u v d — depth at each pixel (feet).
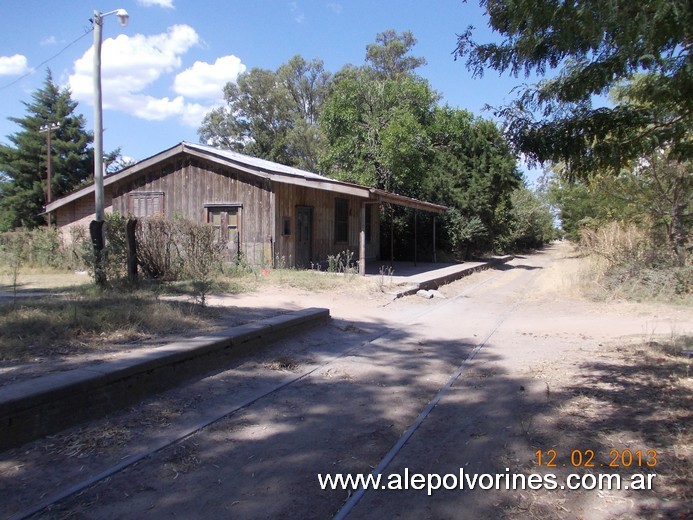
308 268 58.44
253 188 51.80
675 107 16.14
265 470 12.45
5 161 112.68
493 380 20.52
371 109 88.22
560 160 17.74
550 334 30.42
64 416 13.82
